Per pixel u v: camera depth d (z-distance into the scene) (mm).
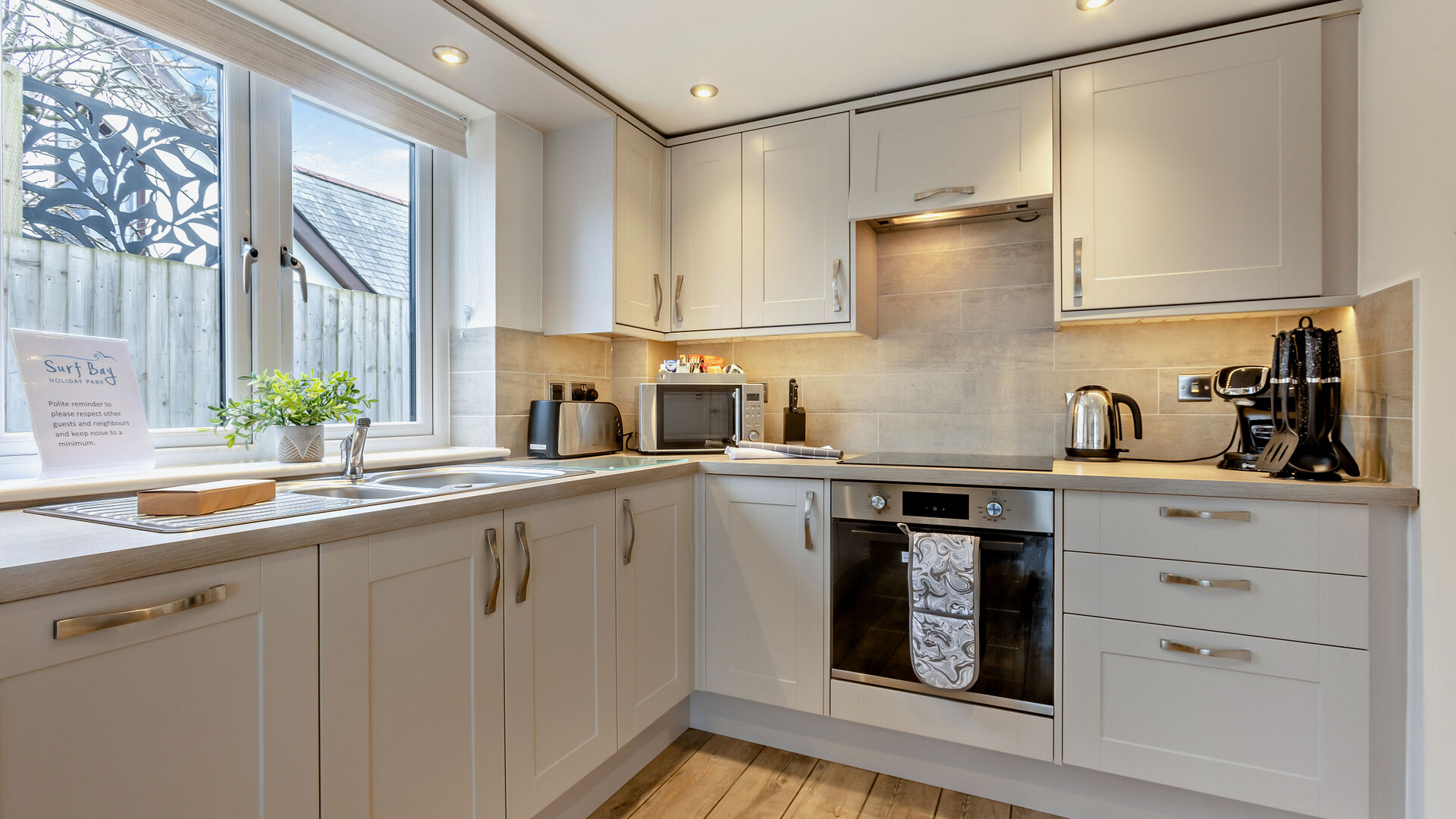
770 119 2520
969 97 2193
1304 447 1671
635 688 1948
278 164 1864
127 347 1512
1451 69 1325
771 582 2154
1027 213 2338
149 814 882
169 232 1644
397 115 2107
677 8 1832
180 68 1666
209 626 949
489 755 1440
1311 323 1776
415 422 2275
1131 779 1774
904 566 1968
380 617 1207
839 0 1795
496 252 2320
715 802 1884
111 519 1064
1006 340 2469
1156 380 2244
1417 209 1465
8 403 1391
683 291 2670
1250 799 1604
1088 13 1857
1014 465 2033
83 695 820
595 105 2303
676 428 2521
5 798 754
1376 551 1509
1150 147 1962
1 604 748
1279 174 1827
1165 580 1679
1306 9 1802
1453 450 1336
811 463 2154
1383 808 1513
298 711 1067
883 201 2293
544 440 2344
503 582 1484
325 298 2004
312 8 1723
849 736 2100
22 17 1405
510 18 1880
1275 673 1585
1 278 1374
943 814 1839
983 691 1871
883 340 2656
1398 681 1503
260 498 1264
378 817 1200
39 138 1433
